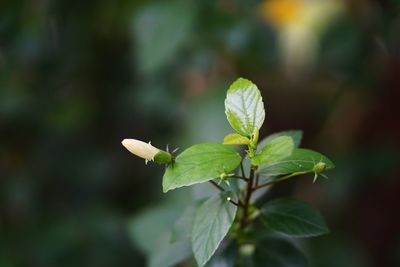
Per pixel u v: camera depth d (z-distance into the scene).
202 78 0.98
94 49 1.09
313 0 0.92
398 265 1.08
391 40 0.93
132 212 1.15
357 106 1.05
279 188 1.03
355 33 0.91
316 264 0.97
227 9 0.90
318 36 0.91
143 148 0.50
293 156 0.52
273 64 0.95
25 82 1.09
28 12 1.04
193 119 0.89
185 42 0.93
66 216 1.13
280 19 0.91
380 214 1.07
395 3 0.87
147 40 0.88
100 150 1.17
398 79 1.01
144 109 1.05
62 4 1.03
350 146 1.04
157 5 0.89
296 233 0.55
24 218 1.12
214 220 0.52
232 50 0.91
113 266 1.07
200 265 0.51
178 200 0.82
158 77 1.00
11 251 1.08
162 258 0.61
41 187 1.15
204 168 0.50
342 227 1.05
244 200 0.56
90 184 1.16
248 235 0.58
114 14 1.04
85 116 1.15
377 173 1.01
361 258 1.01
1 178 1.13
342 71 0.96
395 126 1.03
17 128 1.12
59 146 1.16
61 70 1.10
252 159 0.50
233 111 0.51
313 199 1.04
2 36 1.03
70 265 1.07
